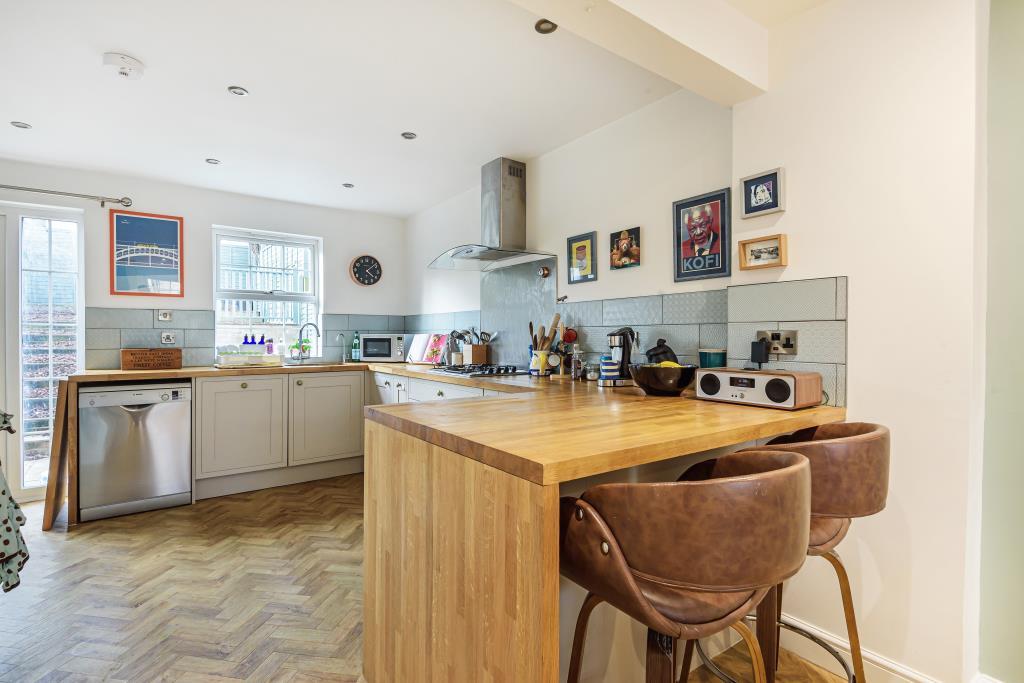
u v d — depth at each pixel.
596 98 2.51
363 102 2.55
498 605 1.03
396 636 1.45
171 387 3.30
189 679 1.63
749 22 1.86
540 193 3.29
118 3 1.77
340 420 4.06
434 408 1.66
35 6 1.78
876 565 1.66
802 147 1.82
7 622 1.93
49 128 2.85
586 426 1.31
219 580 2.28
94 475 3.04
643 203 2.60
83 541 2.71
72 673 1.64
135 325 3.73
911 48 1.57
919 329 1.56
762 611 1.50
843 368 1.71
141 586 2.22
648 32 1.57
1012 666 1.53
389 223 4.96
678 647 1.70
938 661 1.54
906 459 1.59
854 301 1.69
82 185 3.55
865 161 1.67
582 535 0.95
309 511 3.22
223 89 2.41
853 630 1.39
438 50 2.09
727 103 2.03
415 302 4.86
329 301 4.61
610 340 2.48
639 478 1.51
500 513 1.02
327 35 1.98
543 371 2.96
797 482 0.88
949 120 1.50
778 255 1.87
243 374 3.61
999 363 1.55
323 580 2.29
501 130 2.90
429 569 1.29
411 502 1.38
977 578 1.56
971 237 1.46
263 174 3.66
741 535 0.83
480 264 3.61
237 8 1.81
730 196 2.19
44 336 3.49
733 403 1.77
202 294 3.99
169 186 3.87
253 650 1.78
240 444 3.59
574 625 1.35
